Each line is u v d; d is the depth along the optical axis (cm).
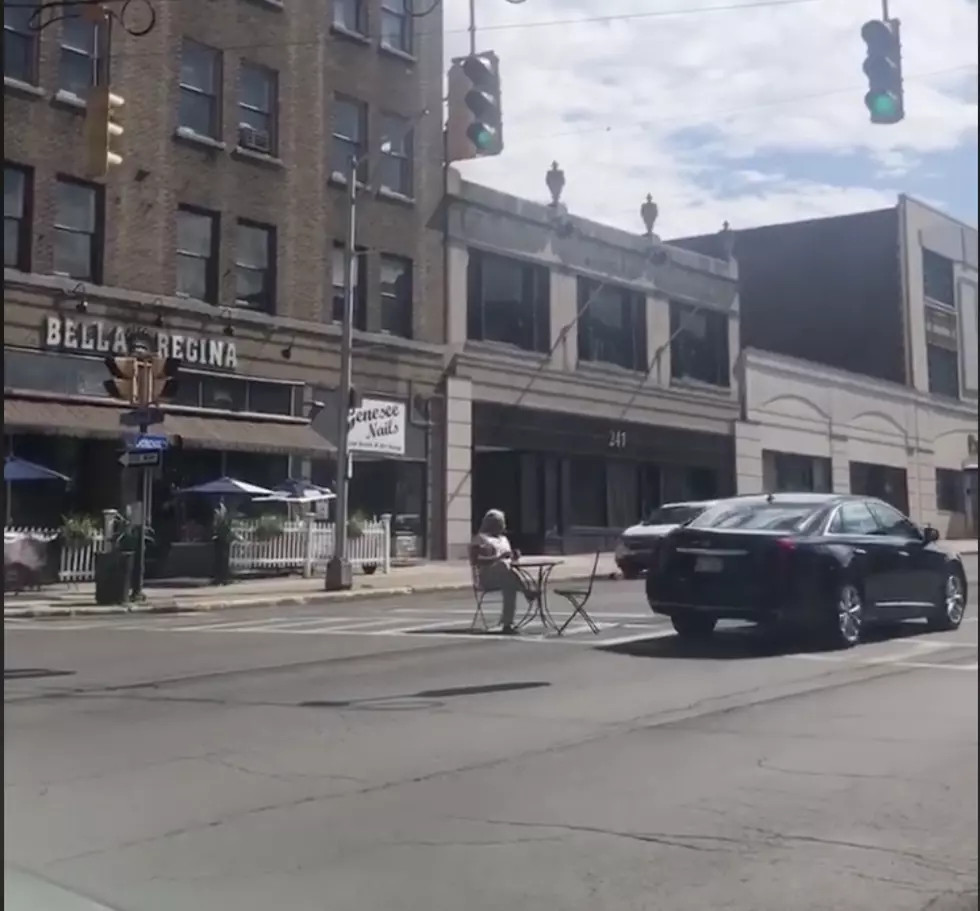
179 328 2667
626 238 3869
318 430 2697
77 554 2397
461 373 3288
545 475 3591
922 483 5350
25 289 2416
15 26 2453
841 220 5466
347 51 3086
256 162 2858
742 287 5703
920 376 5366
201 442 2598
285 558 2666
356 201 3058
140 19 2638
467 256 3344
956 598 1566
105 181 2567
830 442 4772
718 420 4216
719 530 1372
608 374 3769
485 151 1452
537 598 1602
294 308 2912
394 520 3123
